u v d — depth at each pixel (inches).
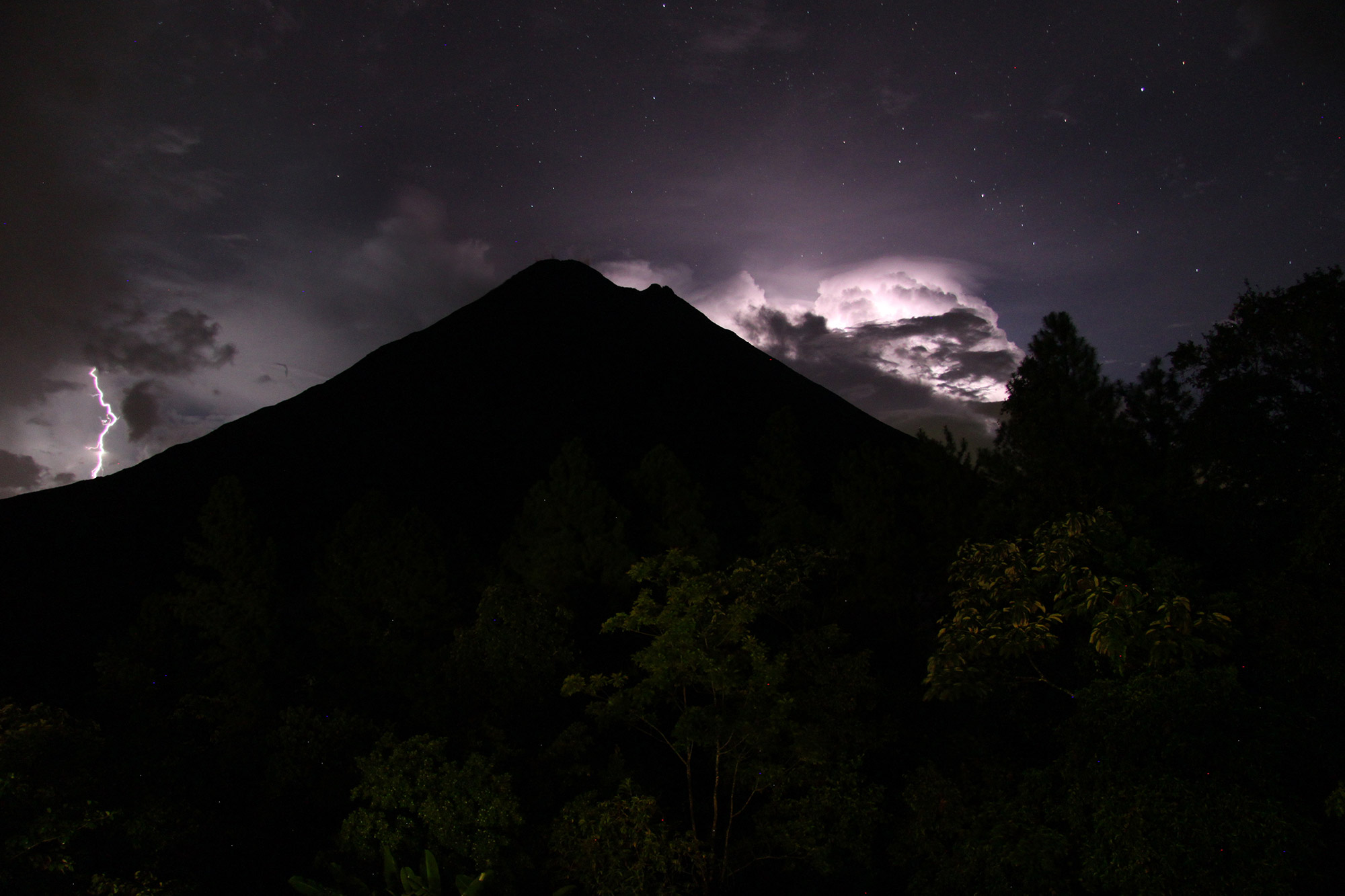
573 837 383.6
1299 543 297.3
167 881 344.5
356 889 358.3
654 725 447.2
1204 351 391.9
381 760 389.1
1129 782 291.4
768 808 427.8
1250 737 282.0
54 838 318.3
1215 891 263.0
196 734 682.2
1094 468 411.8
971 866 346.0
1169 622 235.8
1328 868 273.3
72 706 909.8
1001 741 410.0
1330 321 335.3
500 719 522.6
